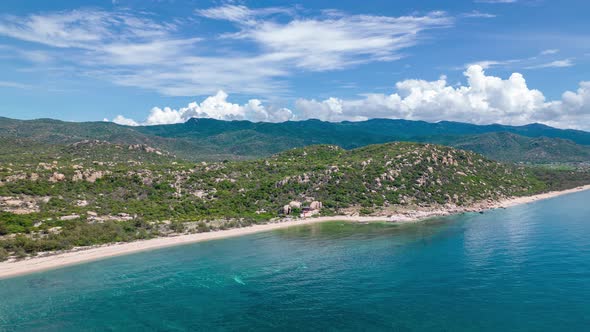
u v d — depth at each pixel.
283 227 158.12
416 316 65.44
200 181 199.88
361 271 91.19
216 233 146.75
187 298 78.69
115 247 123.44
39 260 108.56
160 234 141.12
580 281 76.19
